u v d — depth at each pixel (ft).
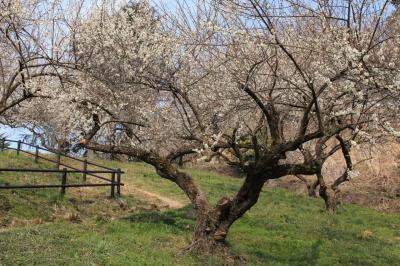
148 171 88.28
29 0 39.42
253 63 31.07
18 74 38.50
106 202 51.65
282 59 32.12
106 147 36.58
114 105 37.83
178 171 36.45
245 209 33.94
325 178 81.97
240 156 35.27
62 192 48.55
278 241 41.91
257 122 39.19
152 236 36.42
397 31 27.55
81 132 40.29
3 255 26.66
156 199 60.90
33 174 55.72
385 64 26.45
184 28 36.32
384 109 31.40
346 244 43.80
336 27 27.14
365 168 83.41
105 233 36.42
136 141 39.40
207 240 33.45
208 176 90.17
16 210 40.47
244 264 32.48
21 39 38.29
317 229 49.06
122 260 28.14
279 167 32.53
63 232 34.12
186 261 30.68
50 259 26.99
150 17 44.65
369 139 31.24
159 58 38.11
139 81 38.50
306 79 27.91
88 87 38.50
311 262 36.83
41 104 46.75
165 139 39.52
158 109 39.32
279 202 65.31
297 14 28.40
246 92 31.55
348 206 68.54
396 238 50.57
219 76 34.83
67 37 41.60
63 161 79.77
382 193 75.92
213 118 36.99
